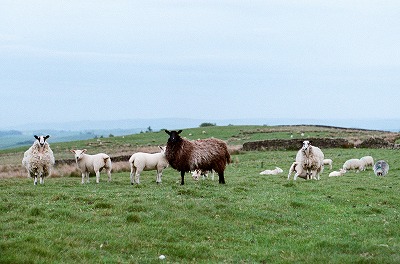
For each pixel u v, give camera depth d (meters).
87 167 28.95
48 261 11.95
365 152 55.84
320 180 31.06
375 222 17.95
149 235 14.81
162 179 32.31
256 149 64.19
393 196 24.23
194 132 101.38
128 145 88.25
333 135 84.12
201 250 13.77
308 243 14.88
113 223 16.03
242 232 16.17
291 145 63.97
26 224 15.45
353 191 25.48
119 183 28.53
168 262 12.62
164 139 96.75
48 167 28.02
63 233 14.50
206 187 25.27
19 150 100.69
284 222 17.75
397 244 14.66
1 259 11.70
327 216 19.05
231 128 104.94
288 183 27.53
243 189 24.86
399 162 45.22
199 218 17.19
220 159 27.53
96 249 13.30
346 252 14.06
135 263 12.34
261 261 13.17
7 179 34.94
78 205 18.75
